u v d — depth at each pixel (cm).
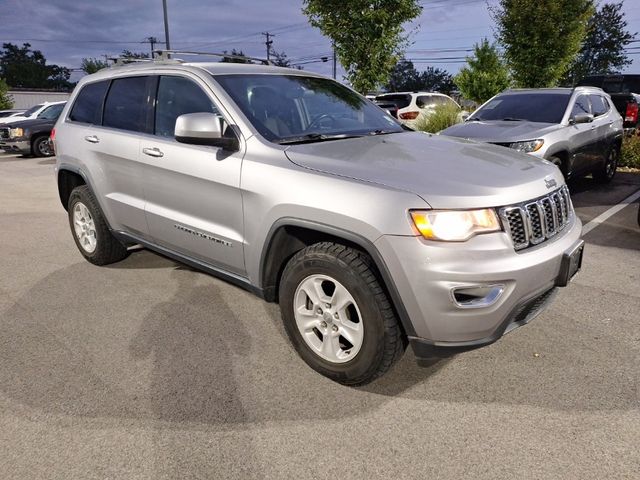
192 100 362
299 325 301
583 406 271
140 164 385
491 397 281
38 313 390
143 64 420
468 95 1819
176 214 368
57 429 257
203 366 315
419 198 250
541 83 1412
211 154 332
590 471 226
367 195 259
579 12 1345
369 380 283
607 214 673
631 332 348
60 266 496
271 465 233
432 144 340
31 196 891
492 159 308
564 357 318
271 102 356
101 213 459
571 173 738
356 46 1116
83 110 473
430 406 274
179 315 385
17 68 9662
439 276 245
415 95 1498
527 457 236
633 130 1165
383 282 266
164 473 229
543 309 298
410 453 240
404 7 1080
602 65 6169
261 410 272
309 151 305
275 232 297
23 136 1510
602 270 464
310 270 284
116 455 240
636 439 246
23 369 313
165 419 265
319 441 248
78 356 327
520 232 265
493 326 257
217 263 351
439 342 258
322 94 398
